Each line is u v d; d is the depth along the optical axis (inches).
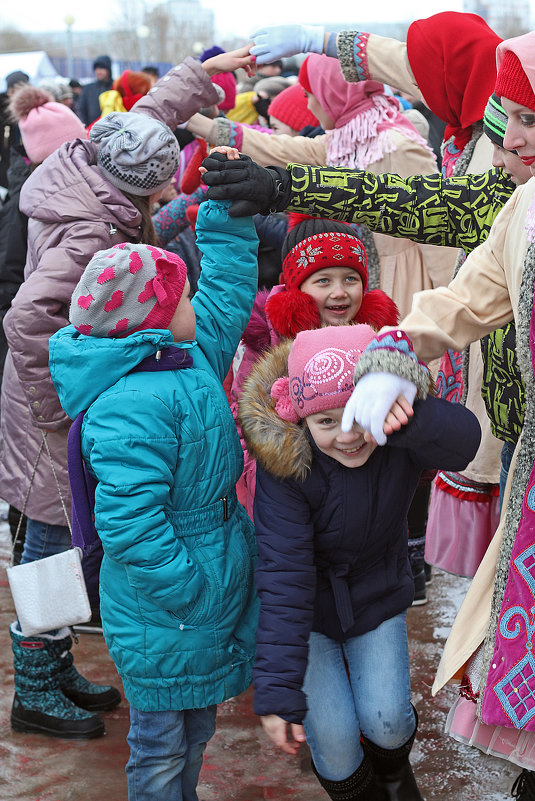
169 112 127.8
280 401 86.7
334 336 84.6
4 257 153.1
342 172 94.9
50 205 113.1
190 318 91.2
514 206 82.4
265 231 153.5
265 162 152.9
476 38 119.3
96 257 87.7
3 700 129.2
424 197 95.0
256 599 94.1
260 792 108.5
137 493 82.9
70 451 88.5
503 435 96.1
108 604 89.4
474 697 84.2
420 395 74.8
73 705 121.8
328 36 138.9
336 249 112.2
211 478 88.7
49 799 107.3
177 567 83.7
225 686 89.9
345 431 73.2
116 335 87.7
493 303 84.1
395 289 145.3
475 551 122.6
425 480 146.8
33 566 102.9
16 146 157.9
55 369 88.6
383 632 93.0
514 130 76.5
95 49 1726.1
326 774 91.2
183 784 96.0
